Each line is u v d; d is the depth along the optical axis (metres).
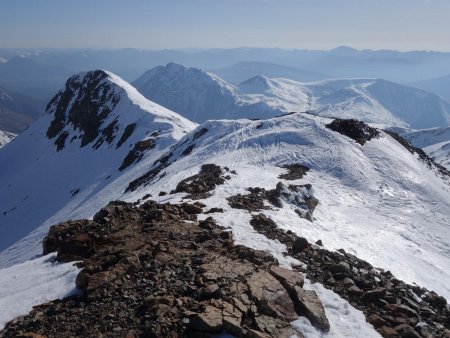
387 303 16.48
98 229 21.19
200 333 12.15
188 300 13.65
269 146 57.91
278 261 18.48
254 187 35.66
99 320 12.80
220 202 29.22
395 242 35.47
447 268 33.19
